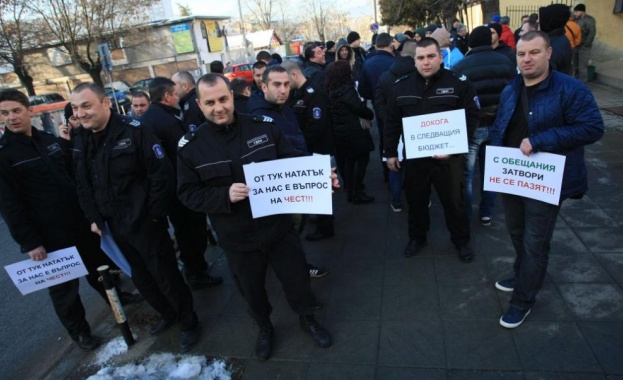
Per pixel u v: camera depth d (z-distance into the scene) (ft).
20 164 8.98
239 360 8.86
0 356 10.82
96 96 8.18
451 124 9.84
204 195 7.62
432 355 8.14
